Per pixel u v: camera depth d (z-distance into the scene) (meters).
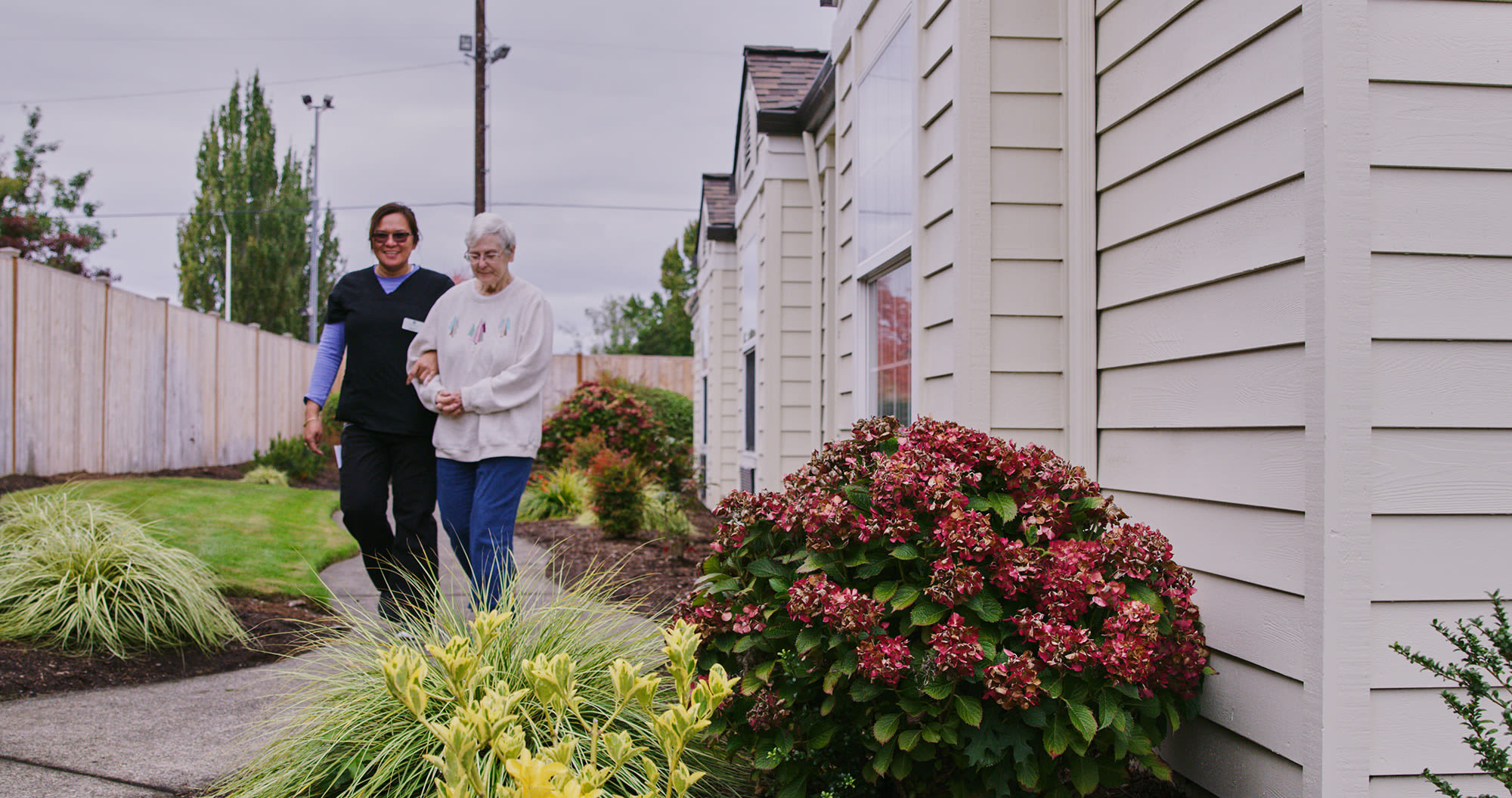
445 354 3.70
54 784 2.36
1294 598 1.96
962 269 3.10
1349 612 1.84
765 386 7.73
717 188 12.48
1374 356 1.87
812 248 7.75
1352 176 1.85
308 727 2.36
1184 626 2.13
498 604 2.71
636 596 4.78
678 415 17.28
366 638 2.77
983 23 3.12
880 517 2.10
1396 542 1.87
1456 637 1.76
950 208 3.31
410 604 3.48
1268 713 2.04
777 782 2.19
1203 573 2.31
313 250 28.58
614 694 2.43
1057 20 3.15
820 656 2.06
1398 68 1.89
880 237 4.41
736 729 2.21
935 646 1.91
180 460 11.19
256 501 8.02
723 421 11.33
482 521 3.54
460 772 1.21
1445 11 1.90
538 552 6.52
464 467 3.69
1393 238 1.88
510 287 3.72
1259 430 2.09
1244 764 2.14
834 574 2.15
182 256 30.31
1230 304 2.20
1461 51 1.90
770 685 2.16
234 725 2.90
